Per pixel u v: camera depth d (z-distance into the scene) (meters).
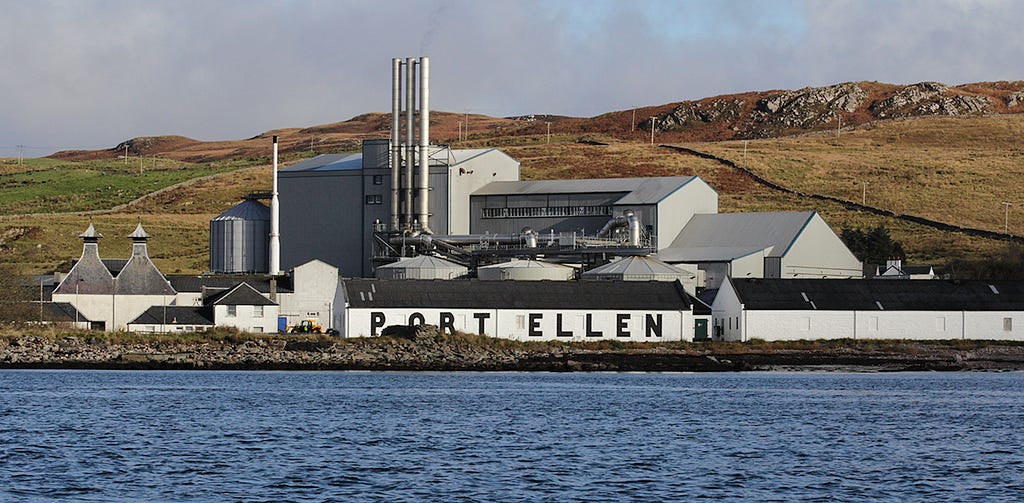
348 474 78.69
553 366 158.25
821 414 111.00
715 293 186.12
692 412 111.81
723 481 77.44
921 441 95.00
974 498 72.88
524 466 82.12
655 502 70.81
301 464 82.19
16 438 91.75
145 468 80.00
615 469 81.25
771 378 149.38
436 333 165.00
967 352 168.38
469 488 74.38
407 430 98.69
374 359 158.50
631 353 165.25
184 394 123.19
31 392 123.69
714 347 168.25
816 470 81.69
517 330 169.12
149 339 166.12
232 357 158.50
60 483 74.62
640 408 114.50
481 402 118.44
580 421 104.75
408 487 74.50
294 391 127.38
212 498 70.94
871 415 110.56
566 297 171.12
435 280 171.50
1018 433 99.50
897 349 168.50
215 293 189.50
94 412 107.38
